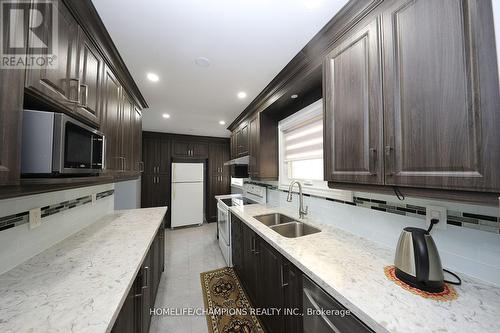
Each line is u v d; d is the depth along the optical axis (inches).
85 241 51.9
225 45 53.1
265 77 71.3
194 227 174.2
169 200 174.6
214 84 76.4
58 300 28.5
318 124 71.3
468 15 23.7
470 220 32.4
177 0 38.9
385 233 45.9
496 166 21.5
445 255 35.2
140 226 65.9
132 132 81.7
